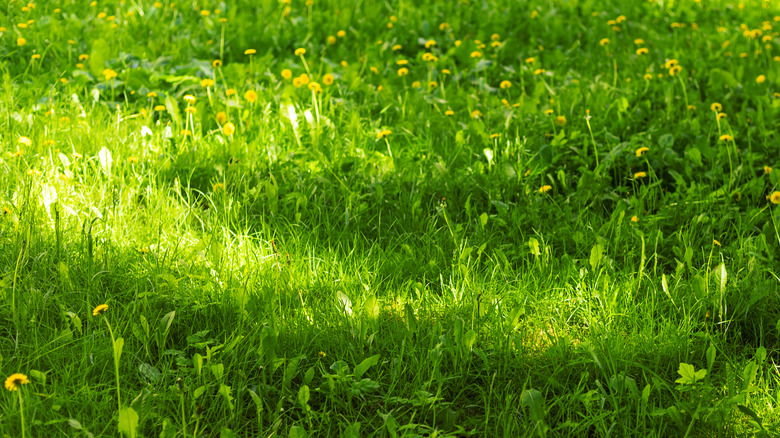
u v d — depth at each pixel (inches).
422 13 292.8
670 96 199.8
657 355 103.7
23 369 94.8
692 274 123.1
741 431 91.0
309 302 114.7
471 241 135.9
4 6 261.0
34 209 121.7
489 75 240.1
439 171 157.8
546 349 106.7
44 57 225.0
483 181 157.9
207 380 94.7
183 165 154.9
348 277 121.0
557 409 96.3
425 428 91.7
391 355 103.0
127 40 244.1
